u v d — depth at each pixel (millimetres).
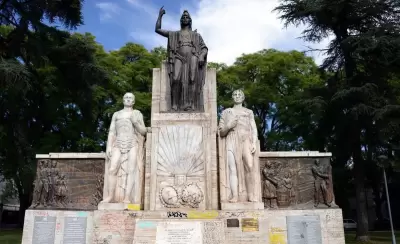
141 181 11133
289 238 11211
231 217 10305
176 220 9867
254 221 10273
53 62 23391
